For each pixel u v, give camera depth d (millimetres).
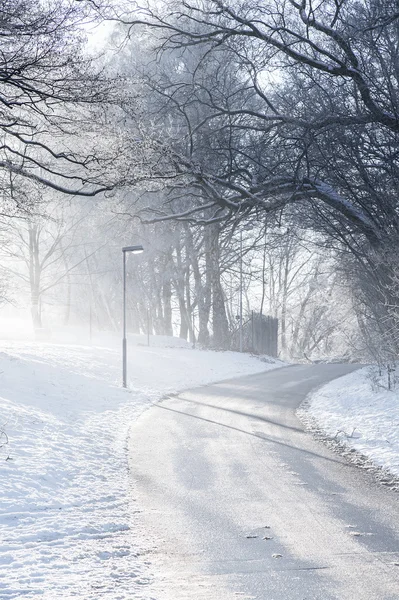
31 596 7195
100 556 8812
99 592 7328
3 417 17828
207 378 38875
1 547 9117
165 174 17688
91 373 31531
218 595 7168
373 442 17500
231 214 31766
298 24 28344
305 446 17453
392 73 24469
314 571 8031
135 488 12820
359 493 12359
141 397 27828
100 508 11336
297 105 29453
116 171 16031
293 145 28391
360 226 28016
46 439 16641
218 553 8859
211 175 29312
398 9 24312
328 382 36312
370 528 10008
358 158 26234
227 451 16688
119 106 16234
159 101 29688
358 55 26359
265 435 19125
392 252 25031
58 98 14500
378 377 30016
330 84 27125
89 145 16094
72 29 13672
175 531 9969
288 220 32969
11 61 13586
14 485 12219
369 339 33938
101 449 16500
